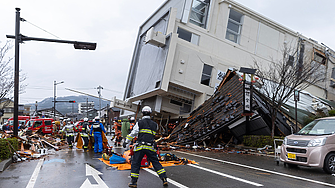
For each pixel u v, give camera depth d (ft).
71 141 45.83
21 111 170.81
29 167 24.68
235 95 46.88
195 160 30.81
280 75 47.21
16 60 34.17
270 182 19.27
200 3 68.39
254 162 29.68
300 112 52.31
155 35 59.57
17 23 34.53
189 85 62.85
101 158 30.68
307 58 78.38
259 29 73.72
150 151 17.46
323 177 21.58
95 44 37.37
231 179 20.06
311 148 23.48
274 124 43.96
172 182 18.80
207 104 56.18
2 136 32.81
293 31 79.36
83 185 17.60
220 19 68.44
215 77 66.44
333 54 85.56
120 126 50.98
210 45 66.85
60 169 23.59
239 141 50.90
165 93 63.26
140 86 72.95
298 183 19.19
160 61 62.39
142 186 17.62
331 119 26.66
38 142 40.19
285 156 25.46
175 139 53.26
